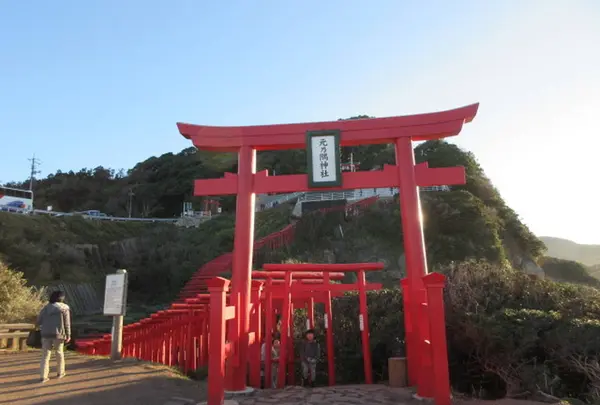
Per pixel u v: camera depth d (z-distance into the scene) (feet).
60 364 26.53
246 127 31.12
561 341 22.82
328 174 29.53
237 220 29.48
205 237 166.81
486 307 28.04
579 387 22.67
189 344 39.04
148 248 157.58
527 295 28.84
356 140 30.25
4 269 50.01
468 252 127.13
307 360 32.91
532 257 157.07
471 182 167.73
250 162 30.68
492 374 27.37
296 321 45.37
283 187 30.04
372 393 25.66
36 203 288.71
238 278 28.19
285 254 126.31
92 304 131.85
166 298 138.51
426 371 23.80
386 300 40.75
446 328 28.73
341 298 42.19
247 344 27.45
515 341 24.38
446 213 135.44
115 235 164.25
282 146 31.53
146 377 27.22
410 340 28.68
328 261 126.52
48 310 26.50
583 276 173.99
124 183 307.58
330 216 139.85
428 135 29.89
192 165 296.30
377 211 138.62
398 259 126.72
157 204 278.26
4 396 22.04
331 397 24.44
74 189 304.30
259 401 23.52
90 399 22.02
